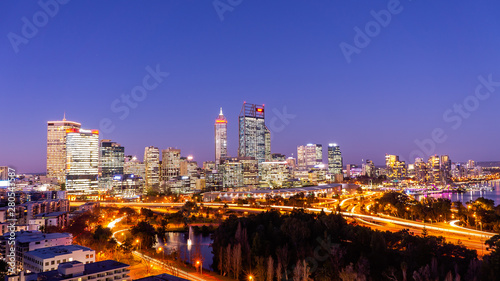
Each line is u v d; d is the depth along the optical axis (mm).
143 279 158500
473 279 150750
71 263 174125
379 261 184375
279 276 193250
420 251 185625
